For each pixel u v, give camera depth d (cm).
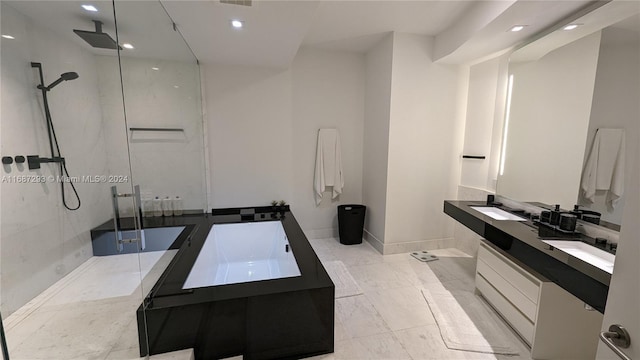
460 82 314
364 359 169
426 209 331
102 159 190
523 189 246
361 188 386
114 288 171
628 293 68
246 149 338
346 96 363
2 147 144
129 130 200
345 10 240
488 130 294
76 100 179
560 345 169
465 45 251
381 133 323
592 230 177
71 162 177
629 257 68
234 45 255
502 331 195
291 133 350
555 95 211
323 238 383
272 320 161
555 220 196
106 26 174
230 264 295
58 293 161
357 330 195
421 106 308
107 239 185
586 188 186
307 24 208
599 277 120
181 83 263
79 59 181
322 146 356
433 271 285
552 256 145
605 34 172
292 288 165
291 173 358
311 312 166
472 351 177
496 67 281
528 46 236
